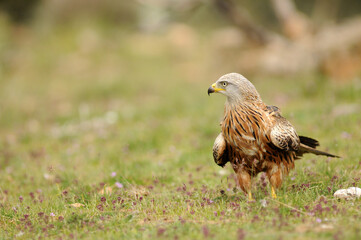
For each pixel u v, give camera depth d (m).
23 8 37.22
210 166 10.69
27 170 11.33
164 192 8.80
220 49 27.58
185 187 8.55
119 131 14.96
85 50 30.98
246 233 5.97
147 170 10.60
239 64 25.30
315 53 21.81
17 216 7.93
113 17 36.09
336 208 6.75
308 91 17.77
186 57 30.44
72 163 11.70
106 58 30.08
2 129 17.69
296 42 23.53
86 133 15.43
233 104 7.73
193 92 21.70
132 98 21.73
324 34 22.59
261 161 7.87
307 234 5.85
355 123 12.40
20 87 25.06
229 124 7.79
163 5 24.86
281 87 19.81
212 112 16.61
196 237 6.01
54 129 16.28
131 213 7.50
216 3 24.06
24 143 14.95
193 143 12.95
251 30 24.30
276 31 35.91
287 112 14.60
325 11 27.75
